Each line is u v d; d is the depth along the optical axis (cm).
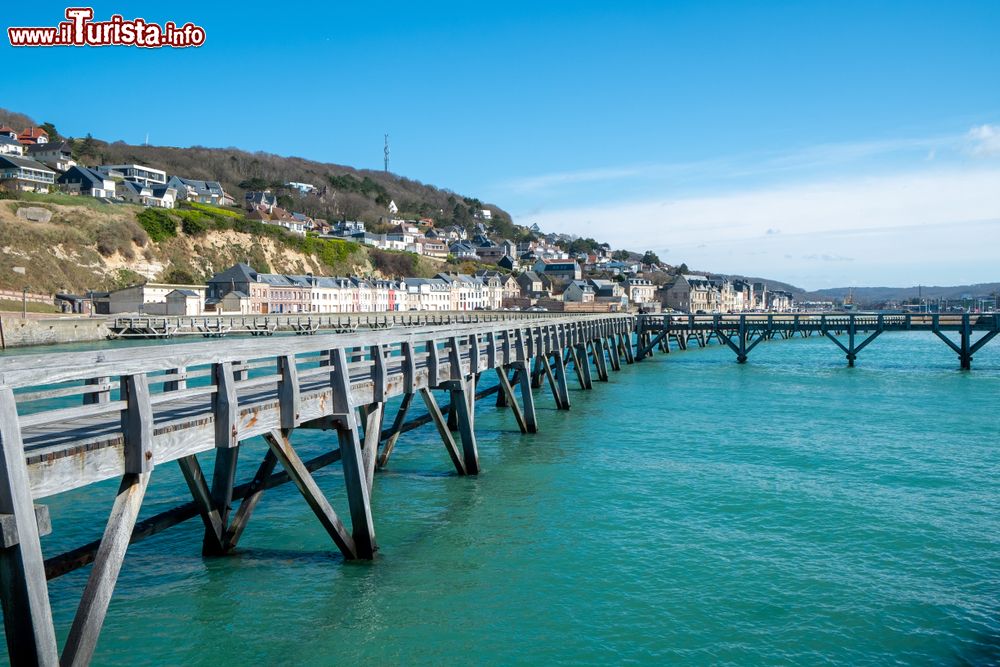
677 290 19338
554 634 1200
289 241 13525
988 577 1452
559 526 1716
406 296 13862
